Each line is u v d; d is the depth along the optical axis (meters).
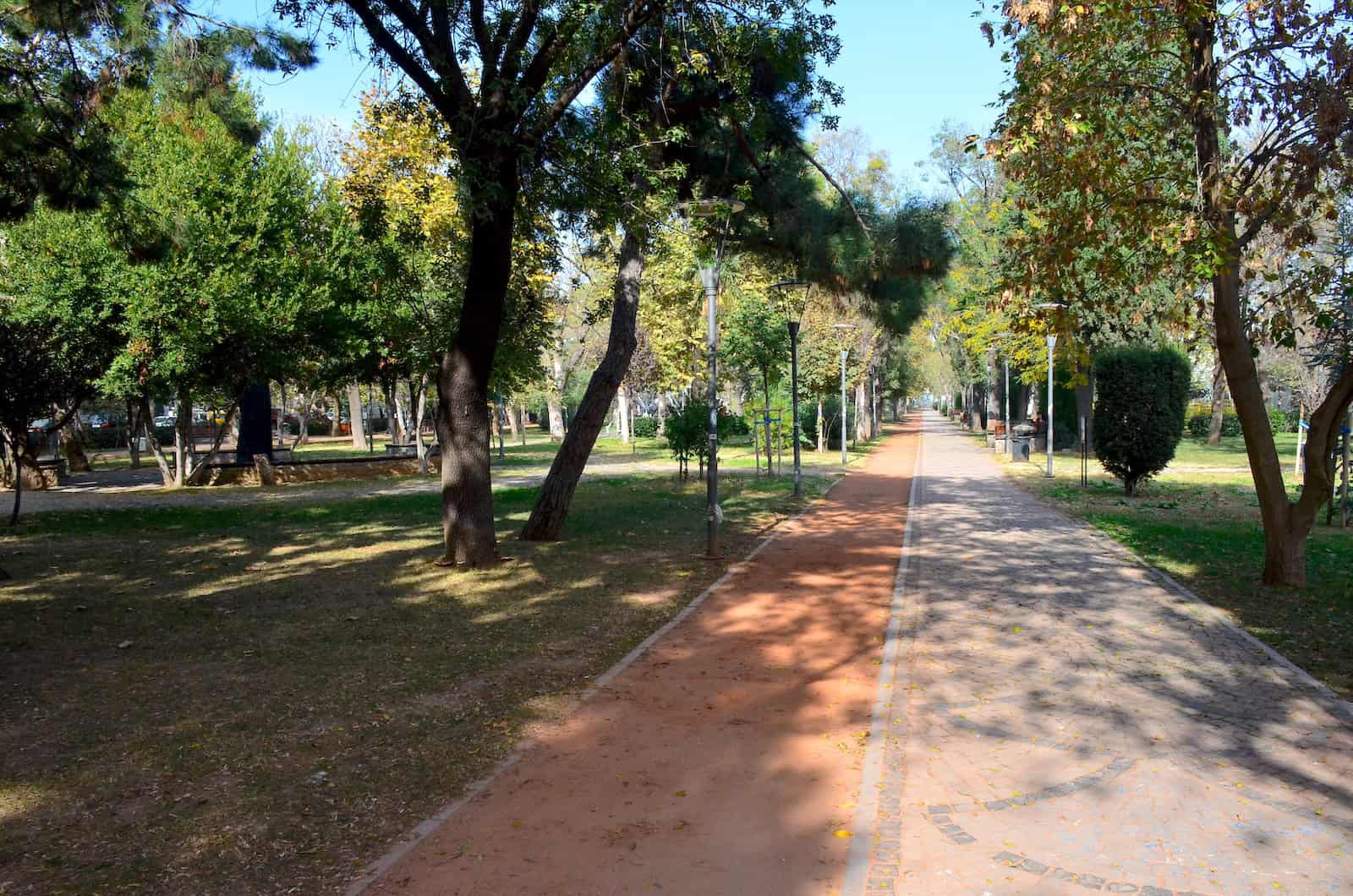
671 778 4.90
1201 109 9.62
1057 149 9.90
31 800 4.57
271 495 22.67
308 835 4.21
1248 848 4.08
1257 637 7.72
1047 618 8.58
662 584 10.33
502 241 10.93
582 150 11.38
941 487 22.92
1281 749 5.25
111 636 7.98
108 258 21.98
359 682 6.61
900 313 14.95
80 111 11.31
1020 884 3.78
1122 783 4.81
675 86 13.19
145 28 10.69
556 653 7.43
